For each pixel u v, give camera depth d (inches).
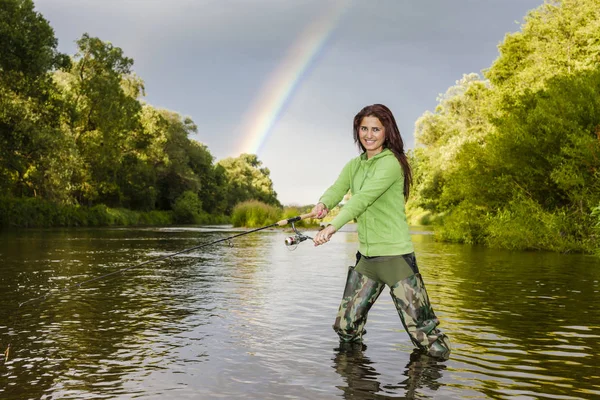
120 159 1771.7
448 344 145.4
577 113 577.6
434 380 121.0
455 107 1680.6
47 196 1235.2
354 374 125.5
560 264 406.9
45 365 134.3
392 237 150.9
